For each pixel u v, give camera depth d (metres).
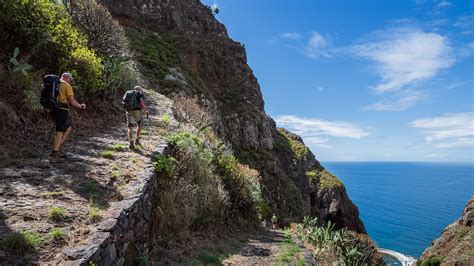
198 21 54.50
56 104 5.80
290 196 43.34
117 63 13.85
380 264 24.95
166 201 6.69
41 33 9.04
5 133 6.47
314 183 61.56
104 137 8.70
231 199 11.52
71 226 3.67
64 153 6.56
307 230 14.52
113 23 16.36
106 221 3.84
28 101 7.32
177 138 9.32
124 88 15.09
